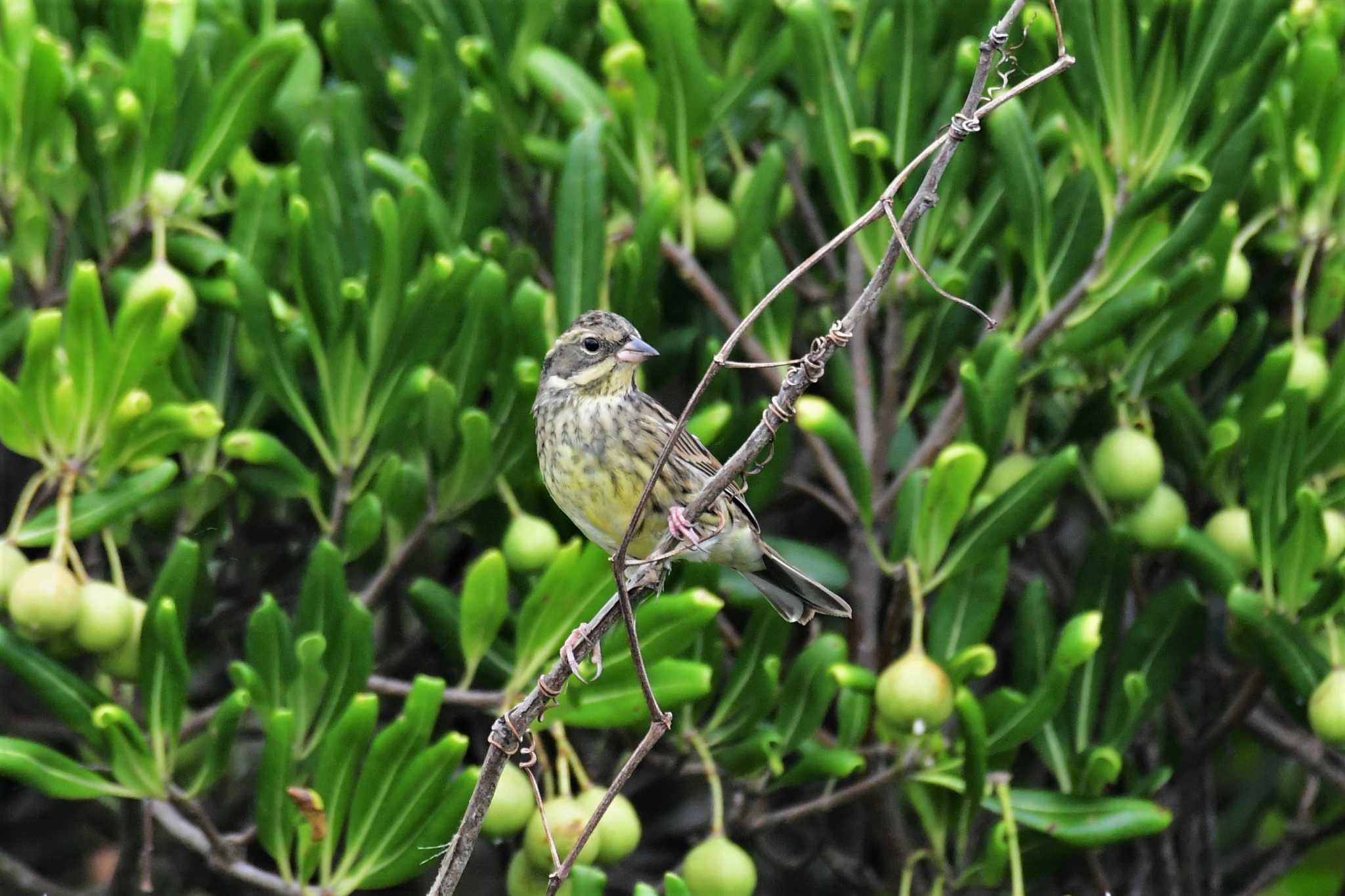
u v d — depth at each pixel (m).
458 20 10.91
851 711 9.32
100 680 10.59
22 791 12.38
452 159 10.26
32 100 9.23
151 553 10.48
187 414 8.60
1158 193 9.08
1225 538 9.65
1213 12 9.10
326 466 9.91
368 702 8.18
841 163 9.62
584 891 7.98
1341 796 12.41
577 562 8.59
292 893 8.59
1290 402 8.95
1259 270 10.95
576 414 9.26
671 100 9.85
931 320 9.84
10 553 8.43
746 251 9.92
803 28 9.50
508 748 6.90
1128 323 9.07
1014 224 9.27
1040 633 9.60
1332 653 8.99
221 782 11.92
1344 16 10.43
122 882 9.34
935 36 10.12
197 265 9.43
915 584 8.85
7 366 10.60
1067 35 9.45
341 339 9.07
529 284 9.16
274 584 11.00
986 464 9.05
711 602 8.29
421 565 11.34
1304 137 9.83
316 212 8.98
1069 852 9.22
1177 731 10.84
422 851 8.45
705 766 9.18
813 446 10.20
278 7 11.24
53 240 9.87
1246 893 11.37
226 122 9.38
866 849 11.93
